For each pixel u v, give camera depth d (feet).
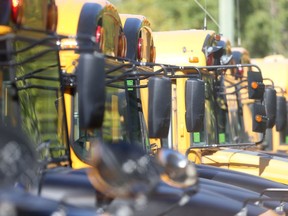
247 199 30.96
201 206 30.14
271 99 49.39
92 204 26.76
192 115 40.63
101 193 26.76
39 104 31.22
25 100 30.07
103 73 27.66
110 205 24.93
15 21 29.68
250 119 65.46
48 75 32.19
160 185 29.37
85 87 27.40
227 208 30.63
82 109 27.43
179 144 49.32
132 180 22.07
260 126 48.26
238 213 30.60
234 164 49.98
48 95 32.09
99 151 22.08
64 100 33.88
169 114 35.22
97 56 27.58
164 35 52.24
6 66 28.89
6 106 28.78
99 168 22.02
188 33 52.13
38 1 31.42
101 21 36.83
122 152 22.34
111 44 38.09
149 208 28.68
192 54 51.29
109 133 36.83
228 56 54.75
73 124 34.65
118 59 36.60
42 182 27.48
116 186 22.04
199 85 40.68
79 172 28.63
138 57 42.55
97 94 27.43
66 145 33.37
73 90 34.68
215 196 31.63
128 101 38.91
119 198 23.62
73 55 34.88
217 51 51.65
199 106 40.70
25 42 30.14
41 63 31.55
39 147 28.45
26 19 30.42
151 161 26.22
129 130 38.81
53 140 32.14
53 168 30.04
